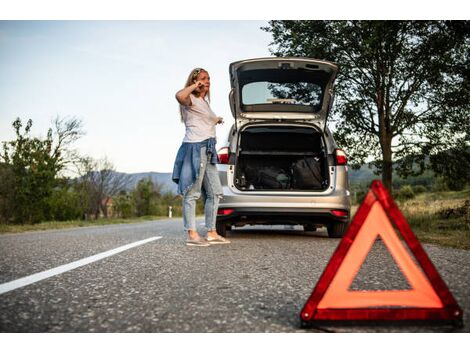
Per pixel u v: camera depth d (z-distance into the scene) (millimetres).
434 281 2100
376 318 2094
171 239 6832
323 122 6594
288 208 6016
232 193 6090
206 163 5543
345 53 11273
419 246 2111
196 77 5488
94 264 4059
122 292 2854
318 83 6520
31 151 16281
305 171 6777
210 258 4453
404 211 10680
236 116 6590
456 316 2088
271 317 2281
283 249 5184
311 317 2098
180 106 5574
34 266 3930
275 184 7312
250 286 3053
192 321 2209
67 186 21625
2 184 16000
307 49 11203
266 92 6648
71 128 24344
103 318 2252
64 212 18953
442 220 8844
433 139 11641
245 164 7660
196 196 5656
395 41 10781
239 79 6410
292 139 7625
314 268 3799
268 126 6613
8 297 2678
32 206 16391
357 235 2119
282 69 6266
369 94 11266
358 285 3018
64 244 6008
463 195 23219
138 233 8469
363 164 12398
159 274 3529
